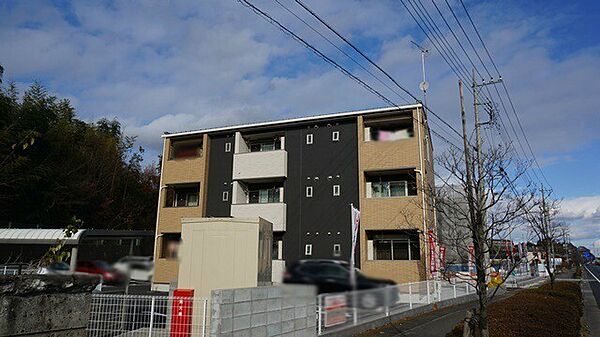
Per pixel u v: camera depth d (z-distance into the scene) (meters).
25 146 7.57
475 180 7.54
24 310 5.98
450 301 16.39
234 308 6.68
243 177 21.17
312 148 20.80
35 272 6.98
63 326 6.55
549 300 12.41
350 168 19.92
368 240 18.84
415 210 17.66
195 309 6.82
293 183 20.69
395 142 19.03
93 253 16.08
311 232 19.80
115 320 7.17
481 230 7.02
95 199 27.61
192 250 8.23
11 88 21.17
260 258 8.58
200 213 21.78
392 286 4.75
